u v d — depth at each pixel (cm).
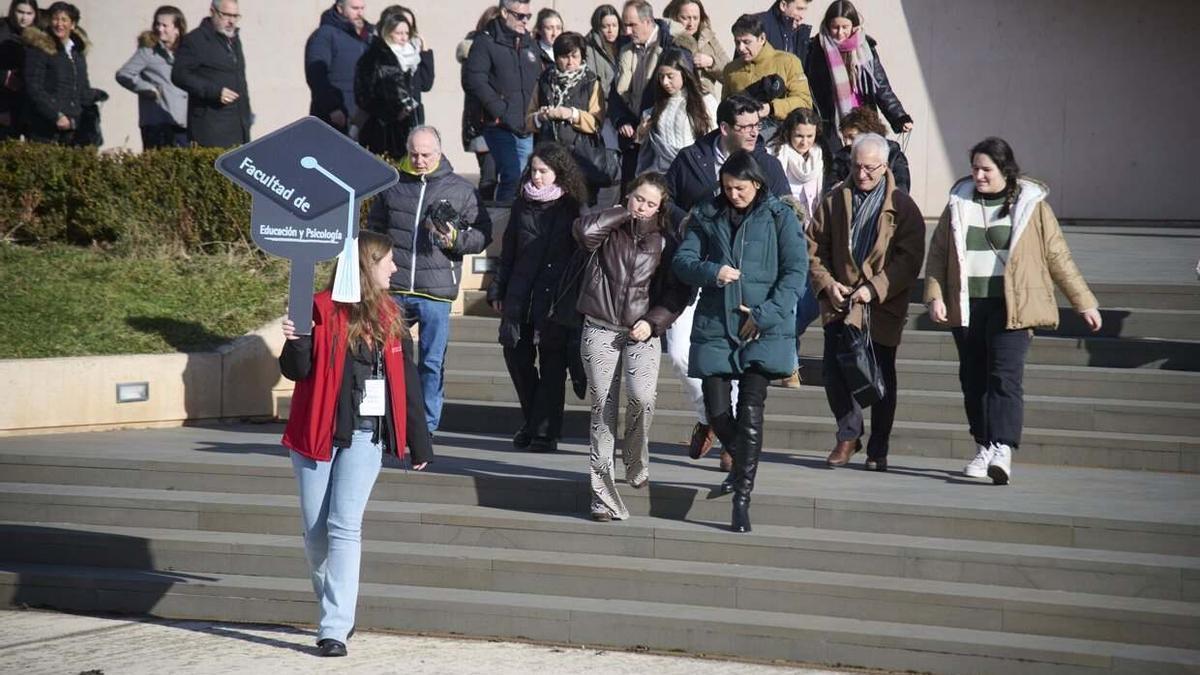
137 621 1383
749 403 1369
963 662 1205
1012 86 3136
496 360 1925
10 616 1399
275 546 1422
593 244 1380
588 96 1980
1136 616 1202
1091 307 1460
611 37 2195
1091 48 3112
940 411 1688
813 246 1538
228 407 1911
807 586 1290
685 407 1780
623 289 1379
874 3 3175
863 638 1230
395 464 1548
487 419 1797
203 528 1491
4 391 1753
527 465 1556
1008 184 1464
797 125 1706
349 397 1231
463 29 3256
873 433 1558
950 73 3153
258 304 2059
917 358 1816
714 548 1359
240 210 2244
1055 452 1599
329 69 2570
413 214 1638
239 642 1308
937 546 1312
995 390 1463
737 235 1370
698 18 2170
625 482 1452
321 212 1227
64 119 2522
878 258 1502
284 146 1231
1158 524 1289
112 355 1848
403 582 1388
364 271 1245
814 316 1644
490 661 1252
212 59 2470
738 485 1370
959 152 3159
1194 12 3067
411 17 2464
